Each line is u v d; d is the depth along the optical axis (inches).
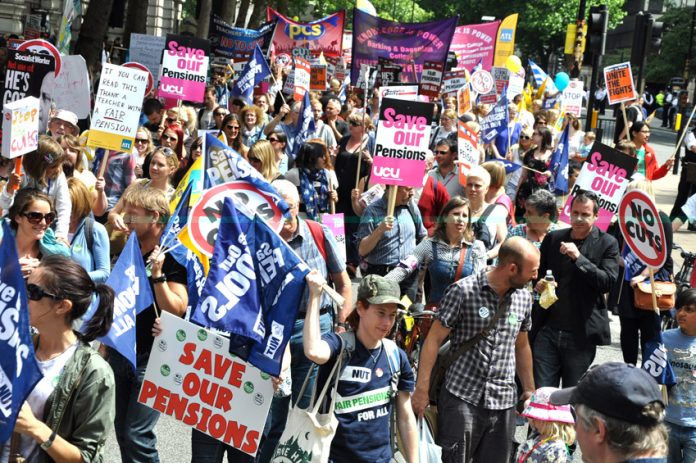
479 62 878.4
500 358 222.1
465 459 223.1
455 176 394.9
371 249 318.0
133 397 214.7
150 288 201.3
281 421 235.0
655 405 119.4
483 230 320.2
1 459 150.0
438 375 225.6
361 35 713.0
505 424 224.1
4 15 1151.0
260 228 185.5
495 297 221.3
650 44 792.3
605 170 328.2
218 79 767.7
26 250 232.8
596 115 928.9
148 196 227.5
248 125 514.9
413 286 289.7
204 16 1248.8
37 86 362.0
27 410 146.3
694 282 314.8
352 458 188.1
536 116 740.7
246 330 184.4
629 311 321.7
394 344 195.0
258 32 853.8
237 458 220.5
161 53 668.7
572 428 195.0
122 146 354.6
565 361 271.9
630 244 247.6
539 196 304.3
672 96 2217.0
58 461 150.0
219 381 197.0
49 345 153.9
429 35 706.8
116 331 193.6
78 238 261.3
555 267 273.9
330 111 602.5
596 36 810.2
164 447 272.2
